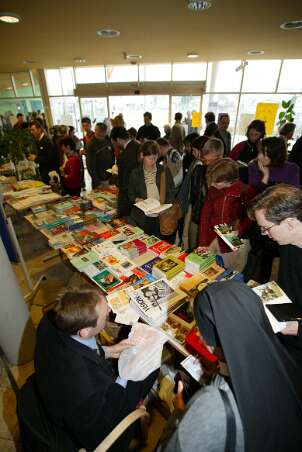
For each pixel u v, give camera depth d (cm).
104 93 784
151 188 249
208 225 207
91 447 98
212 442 61
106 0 267
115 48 492
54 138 482
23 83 843
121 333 161
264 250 186
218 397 64
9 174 393
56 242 210
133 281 164
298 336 103
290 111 557
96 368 100
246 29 371
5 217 230
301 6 284
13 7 286
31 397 101
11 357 193
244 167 250
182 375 145
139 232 221
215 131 437
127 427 102
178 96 727
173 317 138
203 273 163
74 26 355
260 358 65
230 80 681
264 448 62
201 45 468
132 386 117
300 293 114
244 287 73
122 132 291
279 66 626
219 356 75
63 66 719
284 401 65
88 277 173
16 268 304
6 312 178
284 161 191
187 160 332
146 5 281
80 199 293
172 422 86
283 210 98
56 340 97
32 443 93
